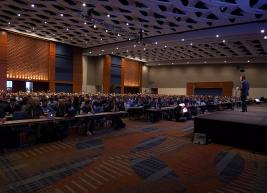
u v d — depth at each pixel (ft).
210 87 108.88
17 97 43.60
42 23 56.90
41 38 73.26
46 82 77.25
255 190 12.76
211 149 21.11
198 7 42.57
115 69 99.86
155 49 78.23
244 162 17.49
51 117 22.91
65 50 82.17
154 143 23.16
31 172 14.61
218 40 60.44
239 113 30.04
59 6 44.70
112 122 32.35
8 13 50.01
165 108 39.32
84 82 91.40
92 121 27.66
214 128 23.16
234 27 52.85
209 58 98.53
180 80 116.06
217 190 12.64
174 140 24.73
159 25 54.13
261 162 17.54
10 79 66.69
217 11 42.73
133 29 59.21
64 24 56.90
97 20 51.75
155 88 122.01
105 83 94.84
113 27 57.31
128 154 19.02
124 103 40.91
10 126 20.83
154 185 13.04
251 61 94.73
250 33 51.42
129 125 35.12
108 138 25.17
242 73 102.78
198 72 111.96
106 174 14.53
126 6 42.63
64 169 15.23
